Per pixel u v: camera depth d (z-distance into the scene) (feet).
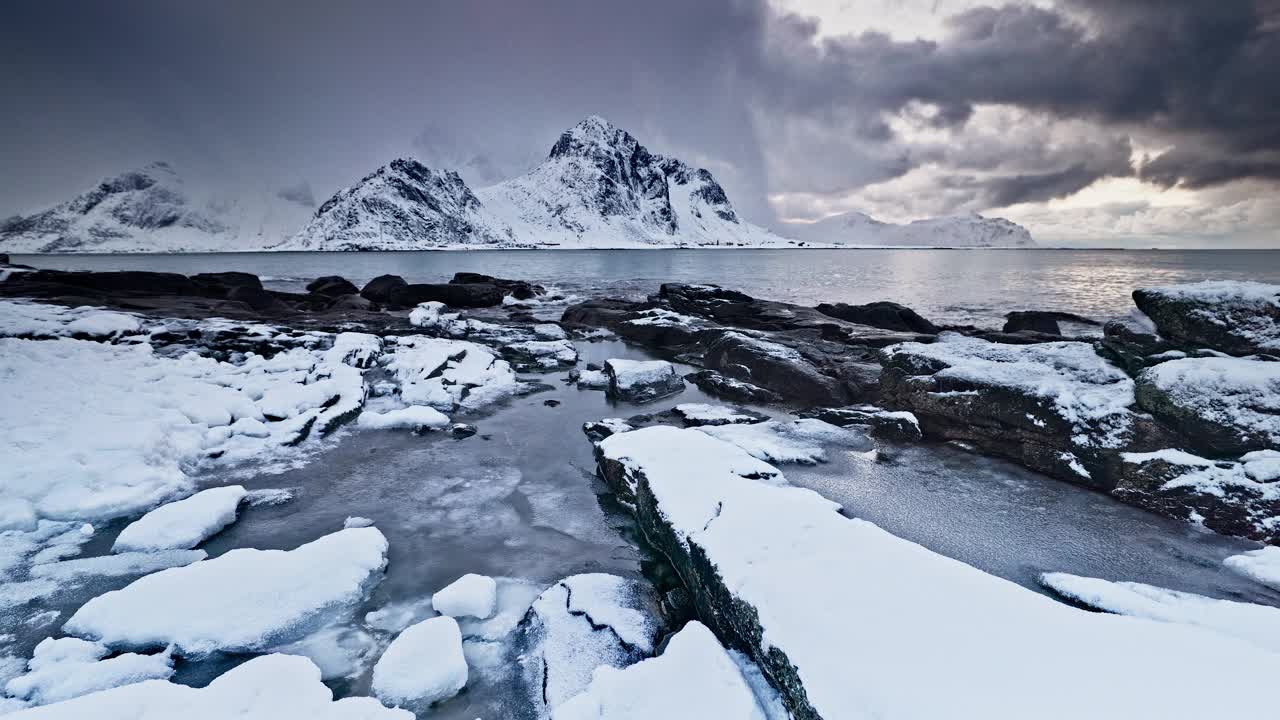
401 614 16.22
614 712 11.94
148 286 81.51
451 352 48.39
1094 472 25.98
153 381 34.65
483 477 26.08
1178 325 29.12
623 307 83.20
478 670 14.17
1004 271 234.17
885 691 10.70
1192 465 23.40
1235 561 19.13
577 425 33.94
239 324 52.80
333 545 18.38
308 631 15.34
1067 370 31.32
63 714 11.18
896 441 31.99
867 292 135.95
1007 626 12.06
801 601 13.58
